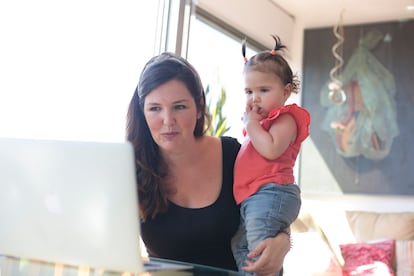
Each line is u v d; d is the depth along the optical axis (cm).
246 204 147
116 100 282
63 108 255
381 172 467
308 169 492
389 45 476
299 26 509
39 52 246
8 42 232
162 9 349
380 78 476
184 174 148
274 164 149
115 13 295
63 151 97
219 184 150
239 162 151
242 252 150
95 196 96
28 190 102
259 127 153
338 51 492
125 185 93
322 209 438
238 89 431
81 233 99
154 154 147
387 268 379
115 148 93
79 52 267
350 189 475
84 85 267
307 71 502
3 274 116
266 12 460
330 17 489
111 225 96
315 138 493
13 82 233
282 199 145
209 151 153
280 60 169
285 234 143
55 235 102
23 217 104
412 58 468
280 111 153
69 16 264
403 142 463
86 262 100
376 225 418
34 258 106
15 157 101
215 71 404
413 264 385
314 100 496
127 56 302
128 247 96
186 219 145
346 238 419
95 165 94
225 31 421
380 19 481
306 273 349
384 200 466
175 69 136
